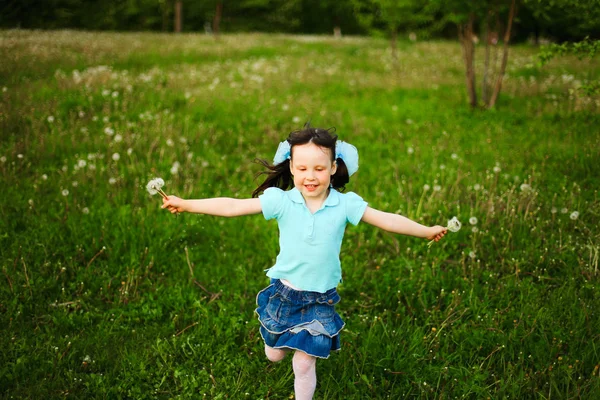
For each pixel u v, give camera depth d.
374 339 3.34
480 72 13.62
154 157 6.30
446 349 3.31
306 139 2.43
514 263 4.21
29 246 4.26
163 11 37.47
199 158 6.30
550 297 3.82
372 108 9.38
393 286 4.04
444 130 8.05
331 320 2.54
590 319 3.51
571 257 4.27
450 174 5.89
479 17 9.64
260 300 2.66
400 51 19.09
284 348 2.72
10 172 5.54
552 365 3.12
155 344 3.37
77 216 4.75
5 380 2.94
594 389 2.87
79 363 3.17
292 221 2.49
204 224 4.92
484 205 5.04
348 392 3.01
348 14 45.81
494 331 3.43
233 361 3.23
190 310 3.75
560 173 6.00
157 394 3.00
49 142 6.39
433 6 9.63
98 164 5.91
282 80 11.53
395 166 6.15
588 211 4.98
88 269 4.04
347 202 2.53
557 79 11.72
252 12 45.38
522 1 8.83
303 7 46.22
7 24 22.58
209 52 15.88
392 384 3.02
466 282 4.02
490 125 8.32
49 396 2.87
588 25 7.28
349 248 4.59
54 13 25.70
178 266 4.25
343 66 14.58
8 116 6.98
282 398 2.99
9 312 3.47
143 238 4.48
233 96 9.66
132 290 3.90
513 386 2.93
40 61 11.63
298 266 2.49
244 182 5.98
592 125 7.81
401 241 4.71
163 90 9.67
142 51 14.96
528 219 4.84
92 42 15.81
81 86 9.15
